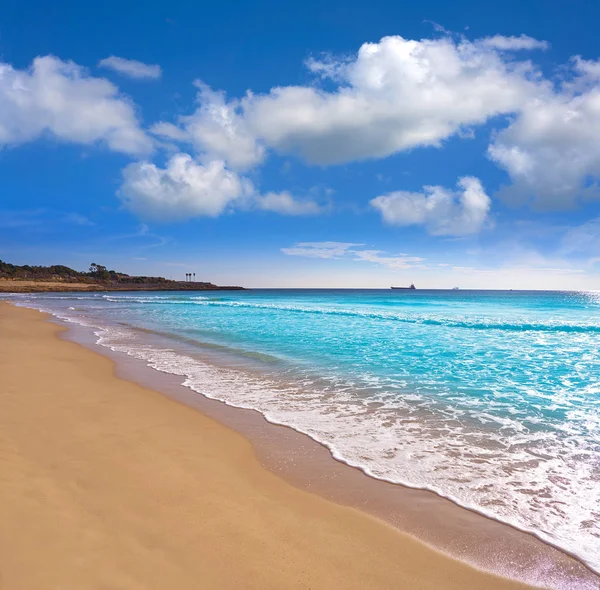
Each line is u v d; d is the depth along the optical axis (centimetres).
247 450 532
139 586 263
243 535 338
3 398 699
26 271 15188
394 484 446
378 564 311
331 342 1523
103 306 4169
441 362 1153
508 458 518
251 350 1345
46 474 418
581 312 2947
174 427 608
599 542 347
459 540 347
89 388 810
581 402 772
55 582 257
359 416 685
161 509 370
